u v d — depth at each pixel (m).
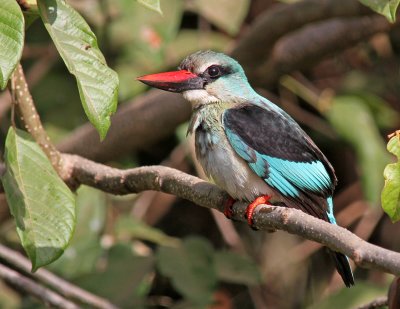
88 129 11.09
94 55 5.95
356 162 12.57
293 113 12.44
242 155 7.71
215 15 11.29
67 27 5.98
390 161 11.43
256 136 7.88
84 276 10.73
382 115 12.34
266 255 12.59
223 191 7.75
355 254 5.29
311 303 12.41
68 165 8.05
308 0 10.45
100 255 10.97
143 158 12.77
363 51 12.74
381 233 12.65
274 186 7.78
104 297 10.63
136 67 11.39
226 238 12.02
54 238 6.40
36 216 6.44
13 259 9.70
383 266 5.14
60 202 6.53
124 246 11.01
